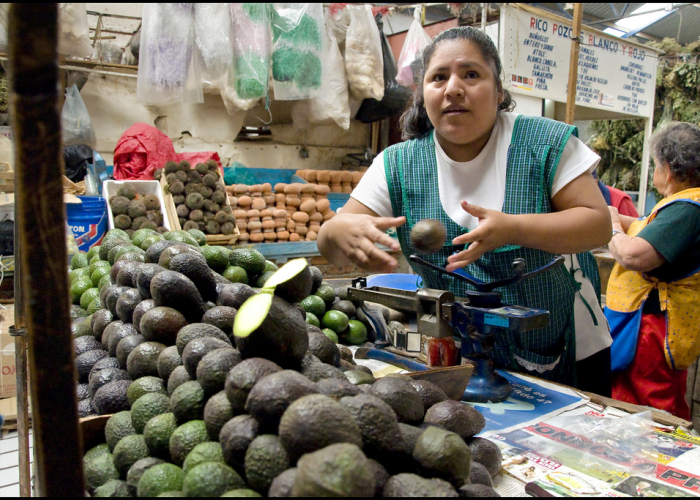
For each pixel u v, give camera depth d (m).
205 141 5.29
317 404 0.68
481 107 1.49
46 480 0.56
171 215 3.92
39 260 0.52
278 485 0.64
